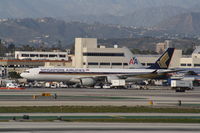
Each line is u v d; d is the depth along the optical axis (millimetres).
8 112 172000
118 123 145125
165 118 161500
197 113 180375
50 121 147500
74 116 163000
